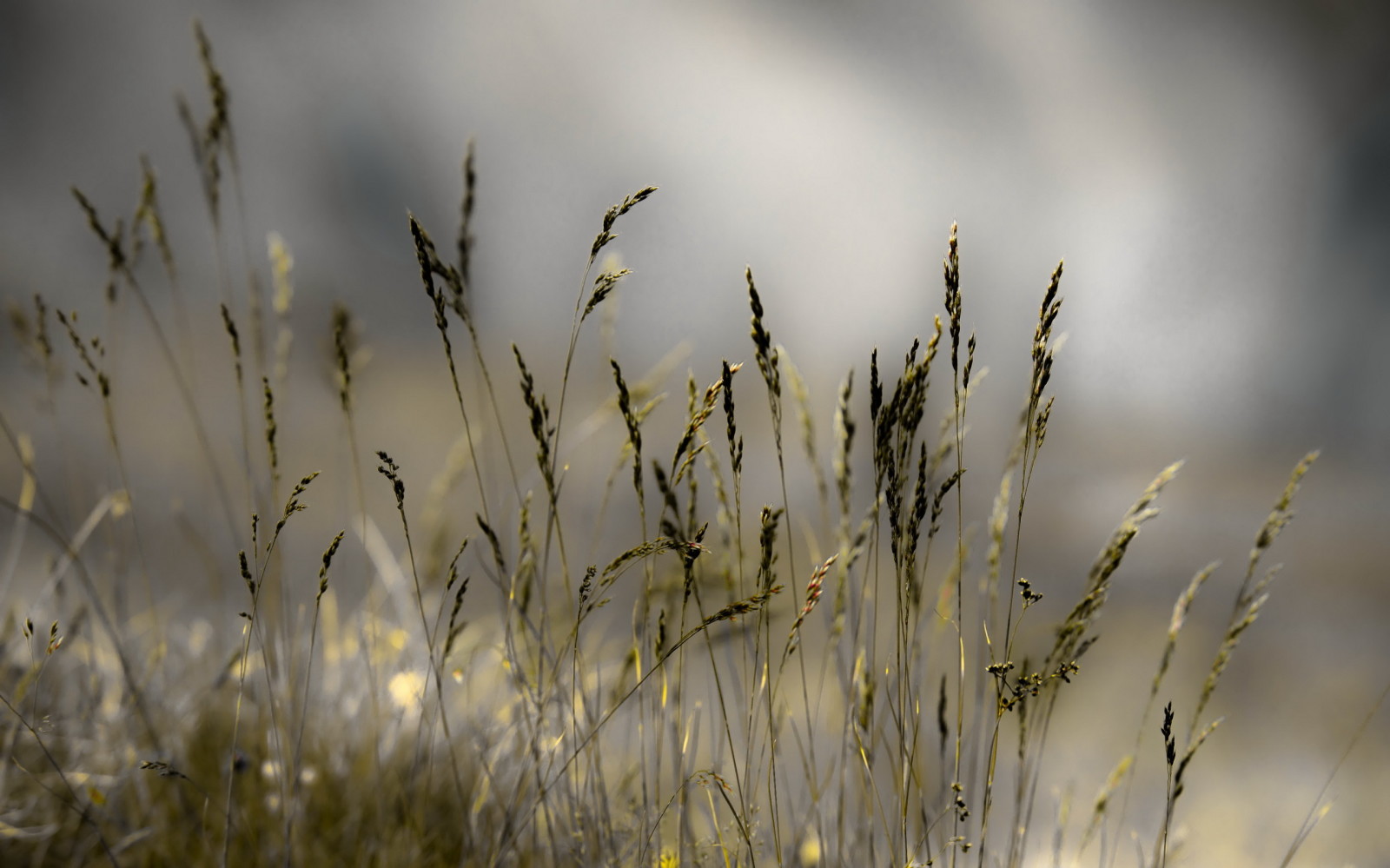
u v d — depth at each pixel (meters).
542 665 2.18
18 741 2.26
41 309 2.26
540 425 2.11
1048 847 2.35
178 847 2.24
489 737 2.28
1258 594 2.11
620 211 2.09
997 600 2.19
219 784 2.27
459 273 2.20
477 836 2.20
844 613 2.18
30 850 2.23
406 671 2.34
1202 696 2.11
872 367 2.07
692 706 2.31
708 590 2.19
